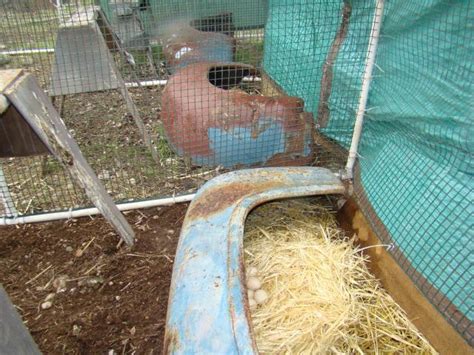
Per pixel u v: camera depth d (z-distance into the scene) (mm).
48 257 2154
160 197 2547
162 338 1717
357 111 2352
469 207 1521
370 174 2178
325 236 2082
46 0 3912
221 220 1615
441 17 1646
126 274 2039
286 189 1817
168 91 2893
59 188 2701
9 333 971
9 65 4477
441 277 1563
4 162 2979
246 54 4129
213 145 2658
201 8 4500
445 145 1666
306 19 2920
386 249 1877
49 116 1619
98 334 1734
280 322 1654
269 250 1992
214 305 1296
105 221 2404
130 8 4371
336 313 1689
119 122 3525
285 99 2676
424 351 1596
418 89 1823
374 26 2129
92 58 3518
